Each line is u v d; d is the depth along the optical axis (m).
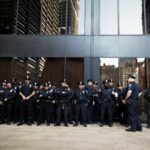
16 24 14.86
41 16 15.03
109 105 11.30
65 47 14.13
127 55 13.88
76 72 14.20
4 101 11.62
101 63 13.99
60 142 7.20
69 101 11.30
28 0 15.41
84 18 14.49
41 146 6.59
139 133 9.23
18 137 7.95
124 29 14.26
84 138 7.95
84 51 14.07
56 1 15.01
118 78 13.81
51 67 14.30
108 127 10.95
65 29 14.54
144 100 13.46
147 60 13.81
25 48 14.20
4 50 14.25
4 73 14.23
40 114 11.43
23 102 11.29
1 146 6.52
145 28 14.21
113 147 6.62
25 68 14.17
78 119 12.16
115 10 14.46
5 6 15.09
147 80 13.72
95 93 12.15
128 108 9.80
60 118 11.31
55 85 11.98
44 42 14.22
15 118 11.94
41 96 11.47
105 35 14.11
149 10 14.30
